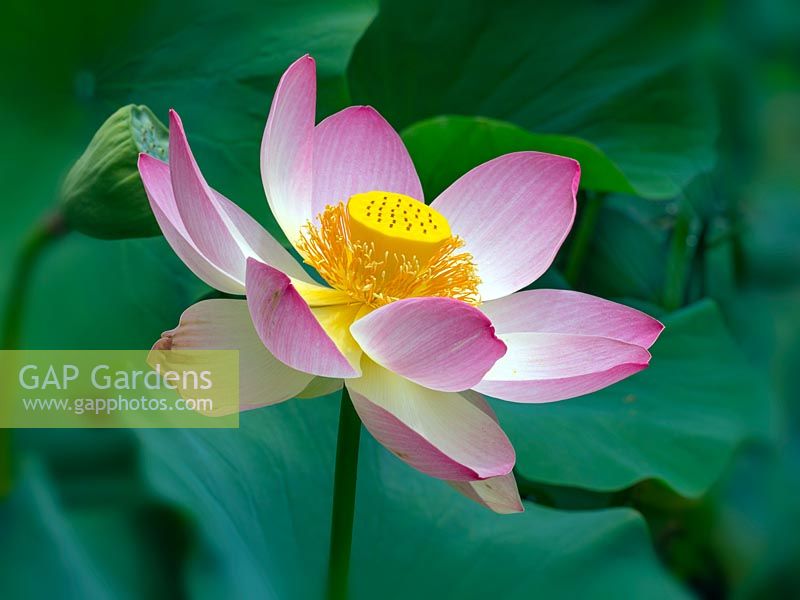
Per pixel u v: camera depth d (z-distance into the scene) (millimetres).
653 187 2027
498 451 1748
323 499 1844
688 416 1962
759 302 2166
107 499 1799
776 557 2055
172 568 1744
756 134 2195
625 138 2068
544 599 1821
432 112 2064
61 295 1874
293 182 1808
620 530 1858
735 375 2006
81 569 1719
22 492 1735
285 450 1861
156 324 1888
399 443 1719
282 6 1956
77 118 1889
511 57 2070
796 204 2176
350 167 1839
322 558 1815
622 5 2100
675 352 2016
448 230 1795
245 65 1933
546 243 1815
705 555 2068
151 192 1746
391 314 1721
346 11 1963
